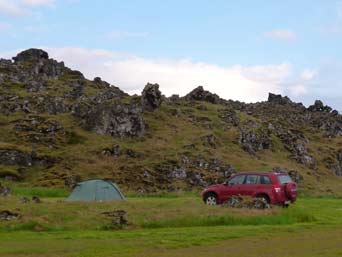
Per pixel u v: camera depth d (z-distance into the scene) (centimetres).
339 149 11112
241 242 2005
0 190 3906
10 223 2222
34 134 7744
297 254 1727
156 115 9456
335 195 7200
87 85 11131
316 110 14012
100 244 1894
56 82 10788
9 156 6894
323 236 2188
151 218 2480
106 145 7731
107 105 8531
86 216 2388
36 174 6769
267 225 2538
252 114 11869
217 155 8288
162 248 1842
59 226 2256
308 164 9812
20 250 1764
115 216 2414
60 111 8894
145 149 7956
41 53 12075
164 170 7281
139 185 6744
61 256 1672
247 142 9425
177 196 5366
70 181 6397
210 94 11638
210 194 3319
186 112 10138
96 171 6981
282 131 10769
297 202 4231
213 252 1777
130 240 1988
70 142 7856
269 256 1694
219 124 9869
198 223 2511
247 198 2988
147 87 9694
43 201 2866
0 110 8488
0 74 10238
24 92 9425
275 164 8812
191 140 8644
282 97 14450
